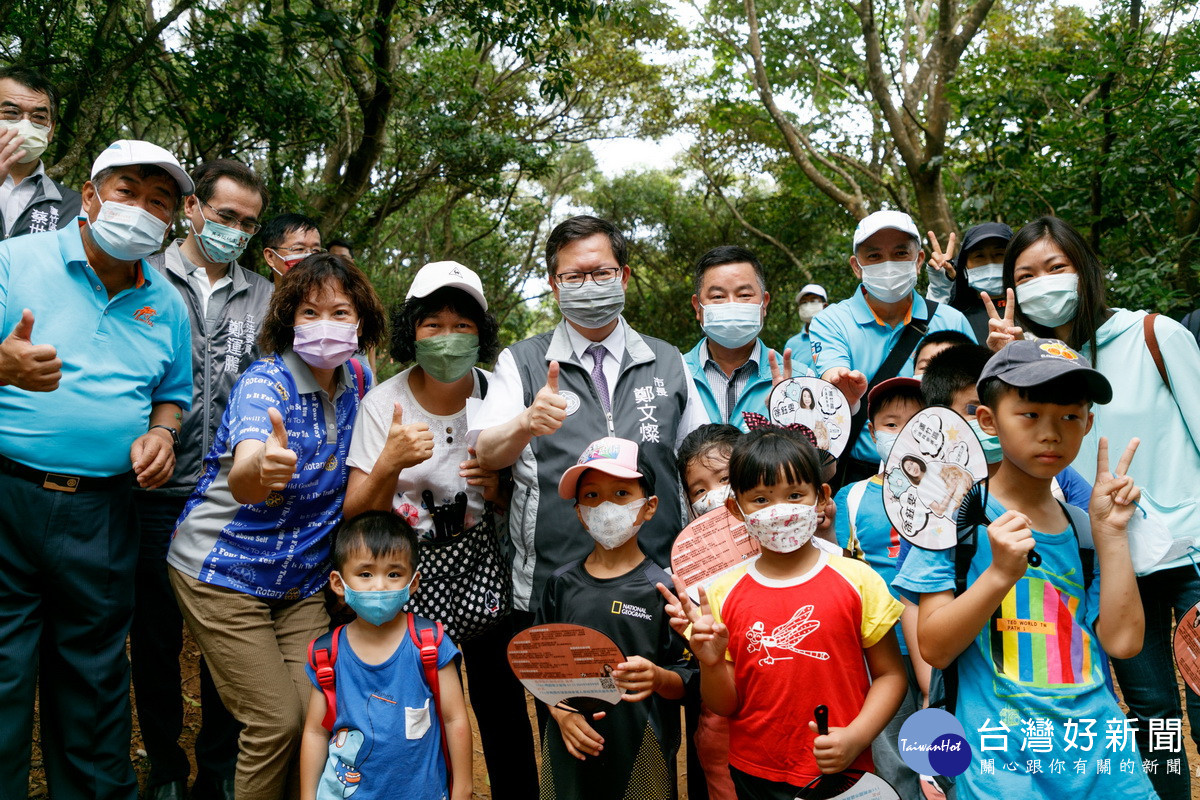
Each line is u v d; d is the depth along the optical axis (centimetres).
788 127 1292
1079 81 705
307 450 290
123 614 293
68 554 275
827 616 231
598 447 275
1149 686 284
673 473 300
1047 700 214
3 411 269
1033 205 777
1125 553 211
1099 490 213
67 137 667
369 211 1388
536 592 292
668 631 269
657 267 2347
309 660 266
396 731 259
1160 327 290
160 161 277
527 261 2217
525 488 299
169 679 345
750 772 236
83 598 279
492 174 1376
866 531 305
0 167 320
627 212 2312
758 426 335
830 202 1822
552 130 1814
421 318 299
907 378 306
